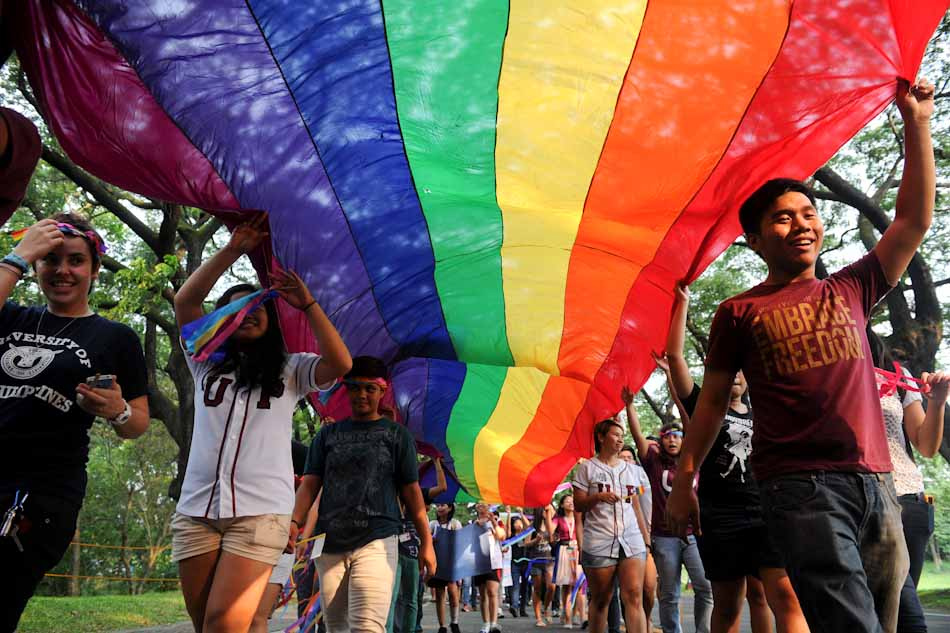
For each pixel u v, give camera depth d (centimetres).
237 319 367
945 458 1770
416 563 812
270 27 386
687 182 479
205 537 366
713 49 402
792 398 299
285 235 504
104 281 2098
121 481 4459
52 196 1947
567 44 407
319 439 530
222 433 372
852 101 402
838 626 274
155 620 1373
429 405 852
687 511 335
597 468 700
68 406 345
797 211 321
